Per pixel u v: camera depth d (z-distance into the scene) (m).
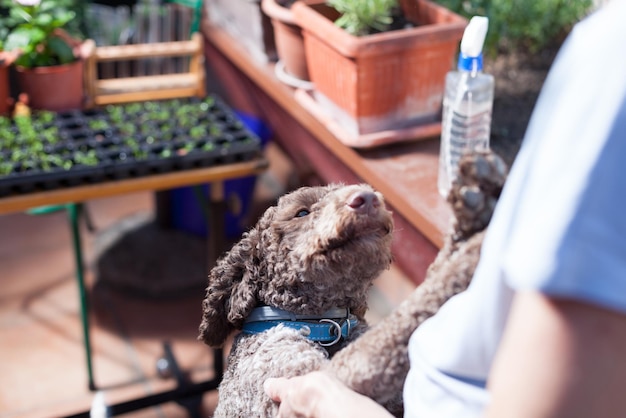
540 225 0.68
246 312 1.65
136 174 2.90
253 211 4.35
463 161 1.13
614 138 0.66
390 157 2.68
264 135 4.00
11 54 3.27
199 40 3.58
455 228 1.18
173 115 3.39
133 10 4.31
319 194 1.67
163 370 3.26
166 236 4.10
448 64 2.73
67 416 2.87
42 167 2.84
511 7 3.31
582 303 0.65
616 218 0.65
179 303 3.75
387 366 1.11
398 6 3.02
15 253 4.11
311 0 3.09
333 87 2.81
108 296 3.79
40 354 3.43
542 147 0.71
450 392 0.97
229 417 1.55
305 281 1.58
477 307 0.90
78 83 3.45
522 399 0.68
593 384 0.65
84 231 4.27
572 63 0.71
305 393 1.15
